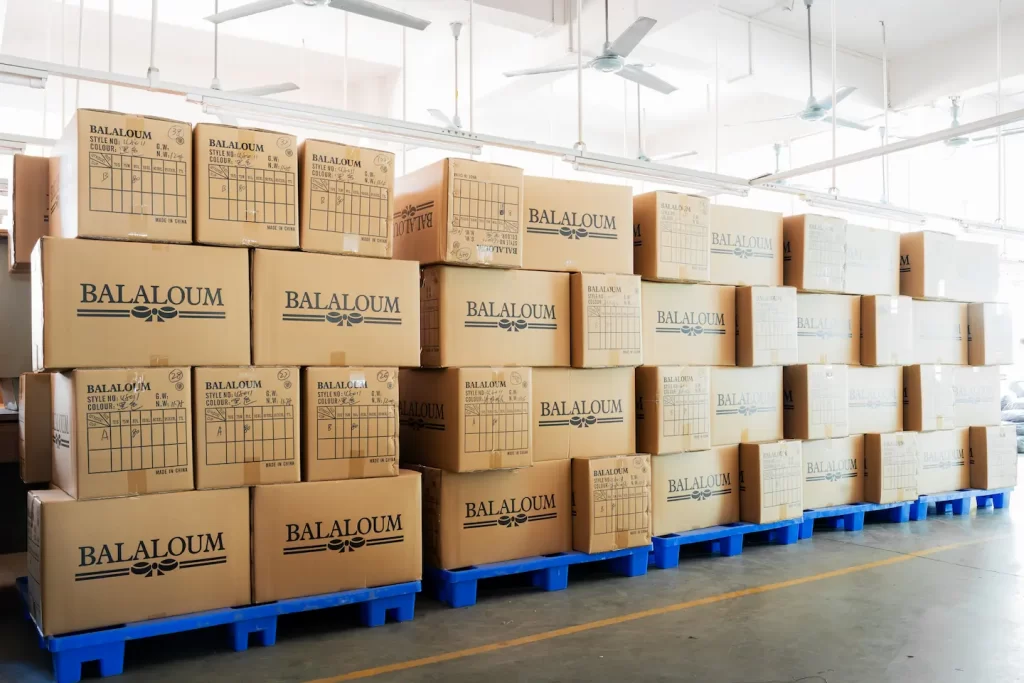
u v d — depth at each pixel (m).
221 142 2.76
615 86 9.23
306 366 2.90
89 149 2.55
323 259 2.96
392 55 8.12
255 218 2.81
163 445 2.62
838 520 4.91
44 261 2.48
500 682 2.51
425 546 3.41
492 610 3.27
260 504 2.79
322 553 2.90
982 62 7.29
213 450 2.71
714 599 3.44
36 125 8.30
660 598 3.45
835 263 4.79
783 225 4.75
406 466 3.59
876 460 4.93
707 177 4.98
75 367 2.51
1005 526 5.07
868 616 3.21
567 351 3.67
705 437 4.07
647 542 3.78
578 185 3.74
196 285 2.71
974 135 7.23
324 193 2.96
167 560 2.62
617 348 3.73
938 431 5.40
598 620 3.14
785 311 4.48
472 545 3.38
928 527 5.02
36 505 2.53
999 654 2.79
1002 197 6.50
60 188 2.96
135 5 6.59
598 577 3.79
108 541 2.53
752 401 4.43
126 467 2.56
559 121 10.75
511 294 3.51
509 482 3.48
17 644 2.84
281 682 2.50
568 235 3.69
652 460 3.97
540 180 3.63
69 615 2.46
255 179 2.82
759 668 2.65
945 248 5.40
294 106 3.62
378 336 3.06
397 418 3.08
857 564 4.05
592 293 3.67
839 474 4.85
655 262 3.93
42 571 2.43
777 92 7.84
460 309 3.36
